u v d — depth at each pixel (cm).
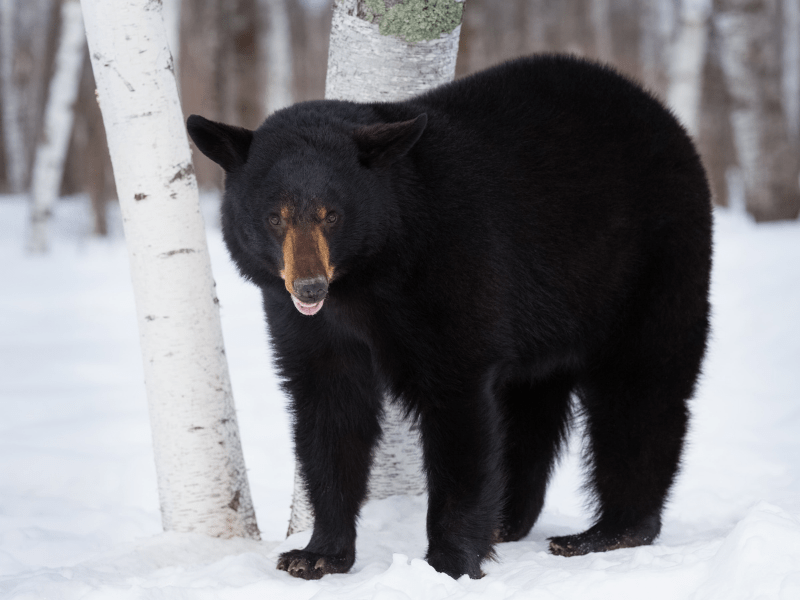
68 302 2358
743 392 1366
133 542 788
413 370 674
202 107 3297
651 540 761
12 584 644
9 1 5288
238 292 2312
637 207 749
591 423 793
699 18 2673
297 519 879
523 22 4206
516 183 709
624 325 766
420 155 677
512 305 706
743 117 3019
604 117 755
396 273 657
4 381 1570
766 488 965
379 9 837
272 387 1477
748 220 3156
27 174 5594
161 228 771
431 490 680
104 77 757
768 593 475
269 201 626
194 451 797
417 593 568
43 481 1081
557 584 547
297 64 4797
